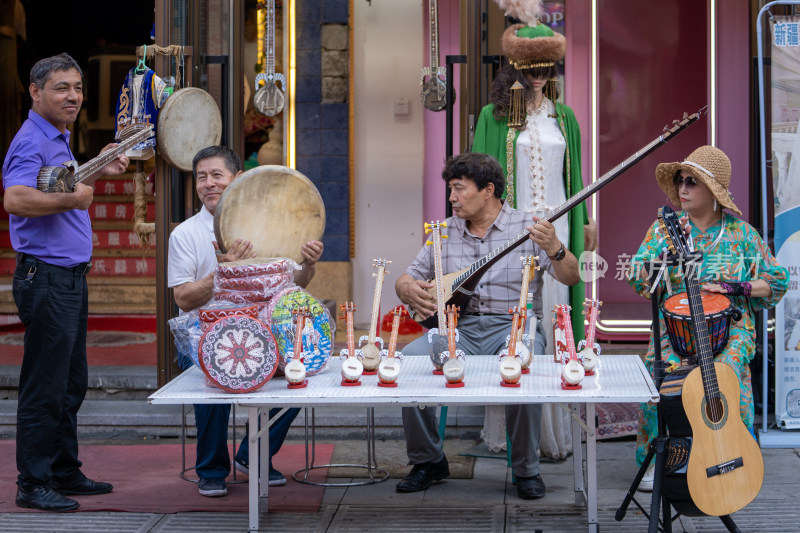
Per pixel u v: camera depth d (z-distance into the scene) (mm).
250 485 3648
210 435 4250
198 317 4027
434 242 3852
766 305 4141
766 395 4926
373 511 4059
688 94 7586
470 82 5266
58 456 4250
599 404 5184
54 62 3988
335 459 4898
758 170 5293
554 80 4930
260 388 3447
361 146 7355
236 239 3977
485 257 4125
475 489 4375
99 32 10031
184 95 5223
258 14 7512
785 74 4855
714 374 3443
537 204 4824
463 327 4398
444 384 3533
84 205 3951
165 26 5305
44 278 4004
